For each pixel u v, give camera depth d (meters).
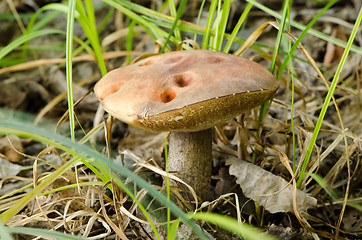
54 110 0.67
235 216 0.51
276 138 0.59
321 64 0.65
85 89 0.69
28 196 0.46
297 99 0.63
